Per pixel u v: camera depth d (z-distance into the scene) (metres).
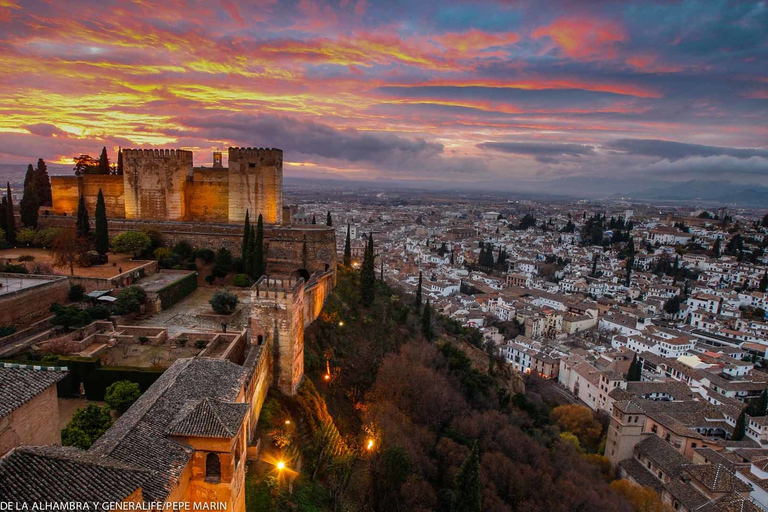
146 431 24.27
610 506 54.97
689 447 74.25
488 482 51.75
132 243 66.94
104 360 40.88
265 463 33.38
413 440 52.09
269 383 42.62
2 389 22.98
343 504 37.00
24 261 62.25
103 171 92.31
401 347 71.81
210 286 67.50
